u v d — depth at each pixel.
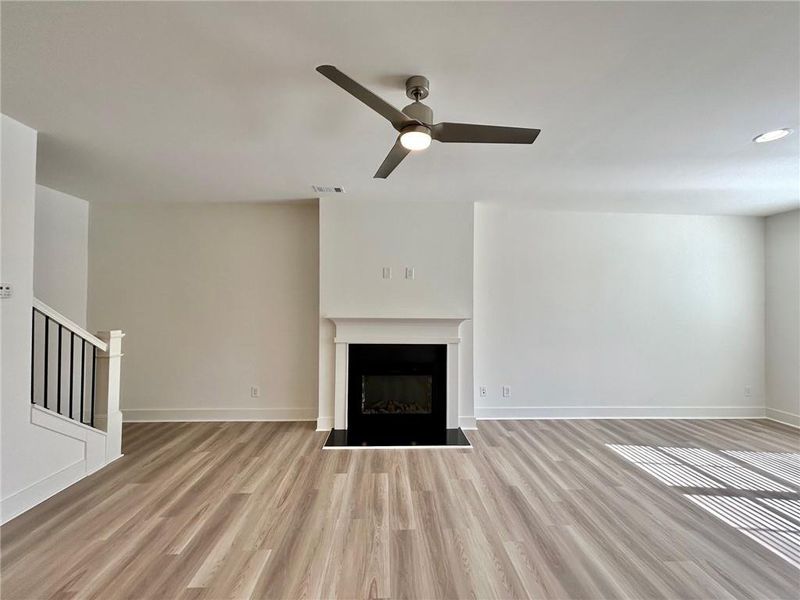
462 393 4.21
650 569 1.92
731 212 4.58
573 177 3.38
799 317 4.38
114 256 4.33
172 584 1.79
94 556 1.99
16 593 1.73
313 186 3.68
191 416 4.39
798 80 1.92
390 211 4.19
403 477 2.94
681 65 1.80
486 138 1.93
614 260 4.62
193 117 2.33
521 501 2.58
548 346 4.60
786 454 3.48
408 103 2.15
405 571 1.89
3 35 1.60
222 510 2.44
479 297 4.57
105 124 2.42
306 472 3.03
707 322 4.61
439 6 1.44
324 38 1.62
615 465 3.20
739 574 1.89
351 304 4.16
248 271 4.45
